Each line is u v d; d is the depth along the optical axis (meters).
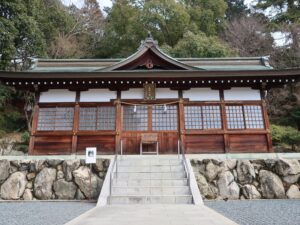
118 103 12.39
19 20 19.72
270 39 26.55
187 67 12.88
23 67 21.77
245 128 12.09
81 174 9.39
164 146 12.00
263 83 12.27
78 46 29.62
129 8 29.09
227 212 6.25
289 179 9.45
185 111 12.40
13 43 19.05
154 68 13.75
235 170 9.54
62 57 27.28
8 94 20.78
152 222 4.65
